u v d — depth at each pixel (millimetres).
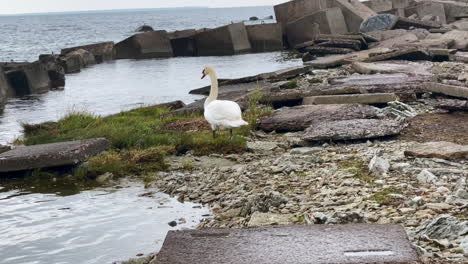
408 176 10469
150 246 8992
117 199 11461
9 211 10992
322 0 52875
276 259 6477
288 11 54125
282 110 17000
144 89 32719
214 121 14414
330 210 9000
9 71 32469
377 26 46875
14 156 13305
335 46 43781
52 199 11664
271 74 26656
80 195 11852
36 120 23969
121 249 8938
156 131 16062
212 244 7035
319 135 13703
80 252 8906
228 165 13188
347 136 13562
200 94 29141
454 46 33938
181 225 9789
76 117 18984
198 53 54094
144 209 10750
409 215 8406
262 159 13289
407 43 34969
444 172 10312
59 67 37125
